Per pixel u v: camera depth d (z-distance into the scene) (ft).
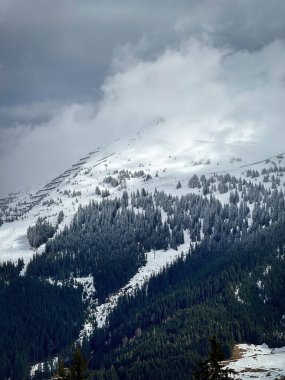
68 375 306.96
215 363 264.11
